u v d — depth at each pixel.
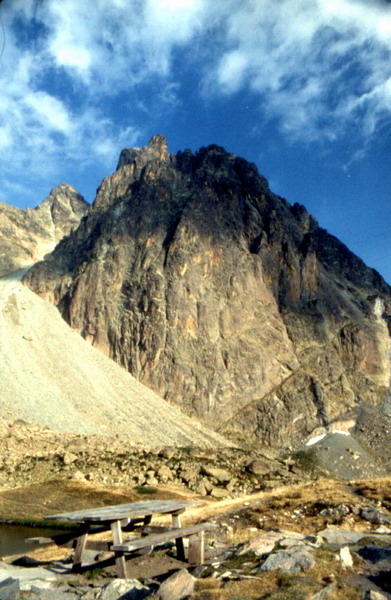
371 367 182.00
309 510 30.95
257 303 181.75
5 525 41.94
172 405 155.12
